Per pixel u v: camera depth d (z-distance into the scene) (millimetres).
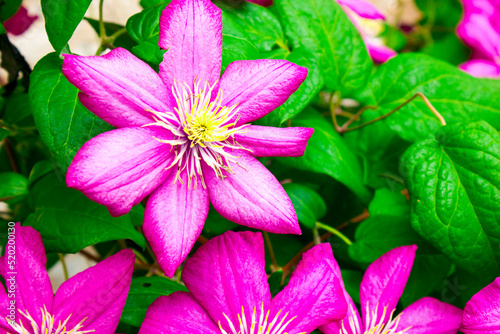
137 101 407
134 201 400
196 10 422
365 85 551
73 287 423
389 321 458
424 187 480
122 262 425
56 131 419
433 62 555
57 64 434
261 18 513
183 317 419
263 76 429
